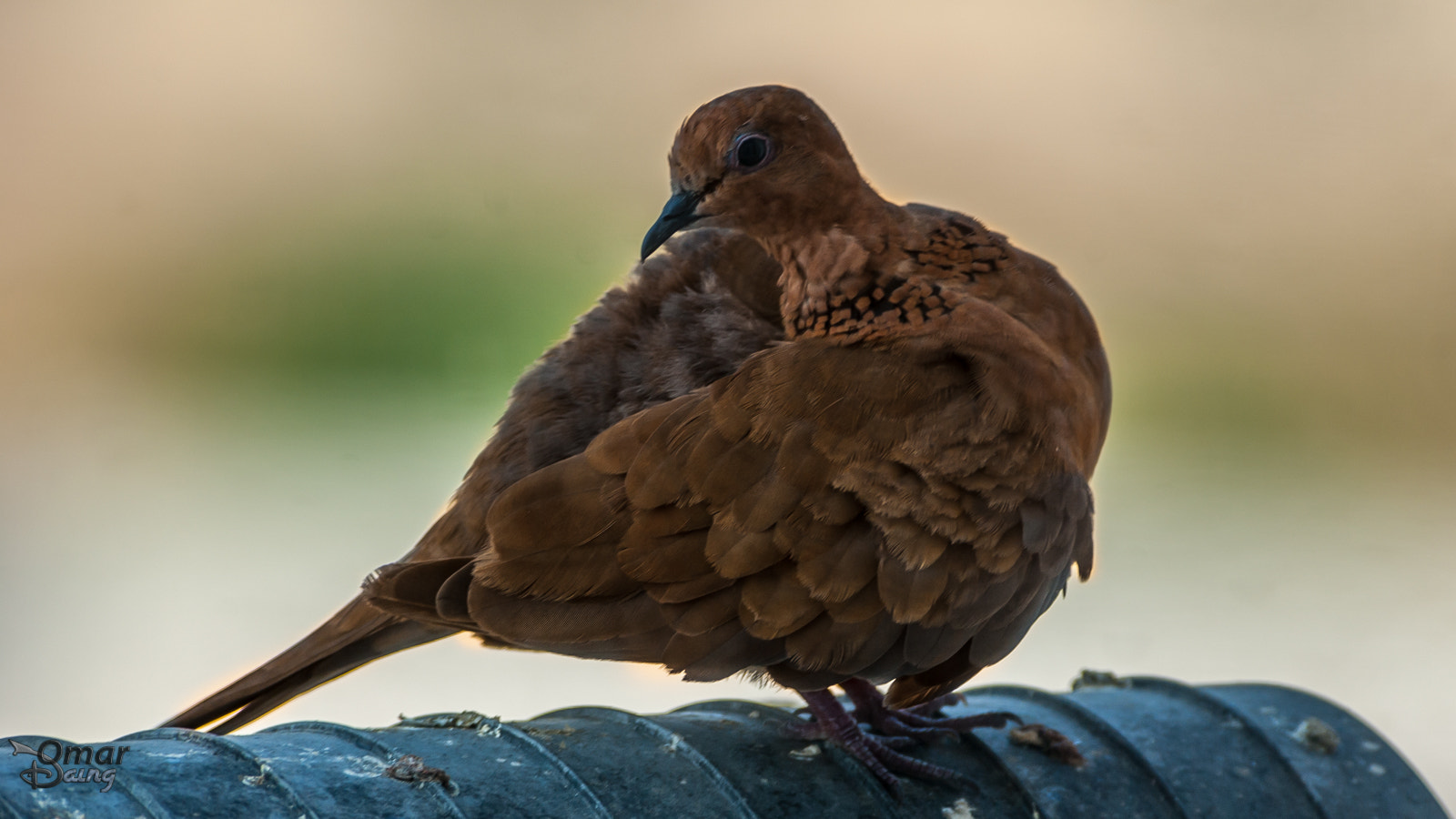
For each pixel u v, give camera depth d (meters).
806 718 3.87
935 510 3.85
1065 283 3.89
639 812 3.81
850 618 3.85
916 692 3.86
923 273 3.88
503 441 3.89
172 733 3.80
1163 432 7.03
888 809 3.84
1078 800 3.85
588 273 5.89
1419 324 7.02
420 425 6.70
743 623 3.85
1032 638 5.05
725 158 3.88
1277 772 3.87
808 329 3.88
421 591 3.85
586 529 3.85
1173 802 3.86
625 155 6.93
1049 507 3.86
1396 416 6.90
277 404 7.03
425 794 3.79
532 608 3.85
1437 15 7.92
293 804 3.78
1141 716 3.88
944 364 3.86
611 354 3.89
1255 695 3.90
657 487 3.85
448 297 6.81
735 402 3.86
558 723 3.84
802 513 3.85
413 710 4.56
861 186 3.89
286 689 3.88
